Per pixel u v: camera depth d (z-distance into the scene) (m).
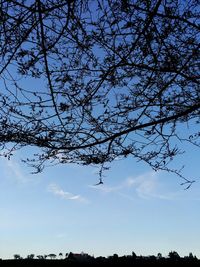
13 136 5.73
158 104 6.43
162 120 5.86
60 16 5.31
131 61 6.00
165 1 5.60
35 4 5.04
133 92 6.42
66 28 5.28
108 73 6.02
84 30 5.49
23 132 5.75
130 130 5.91
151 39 5.60
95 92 6.06
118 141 6.38
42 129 5.83
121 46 5.88
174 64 5.96
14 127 5.72
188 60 5.78
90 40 5.72
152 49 5.94
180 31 5.83
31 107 5.72
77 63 5.88
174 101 6.51
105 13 5.59
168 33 5.70
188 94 6.50
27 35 5.18
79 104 6.03
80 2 5.40
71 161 6.36
